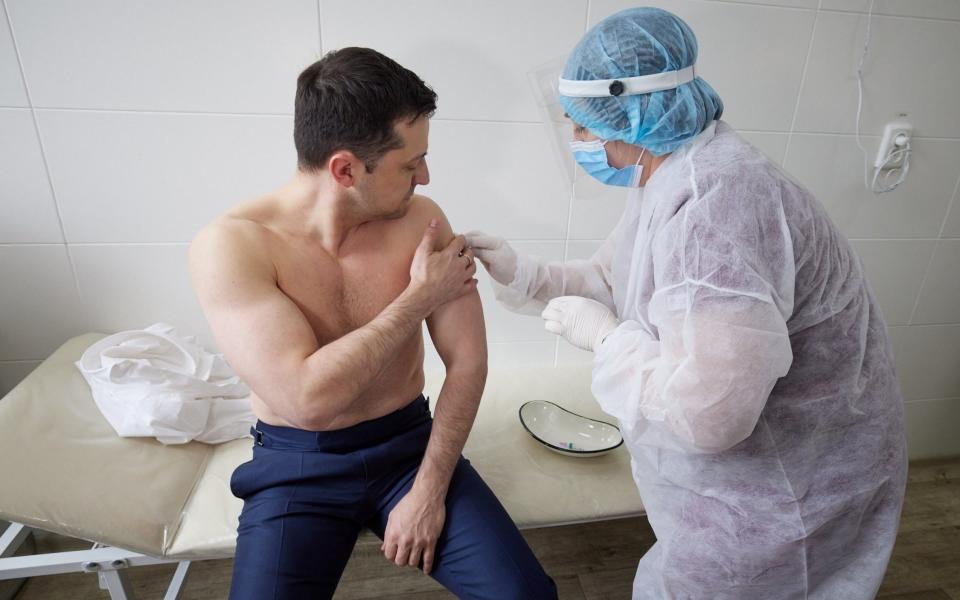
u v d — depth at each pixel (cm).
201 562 161
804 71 160
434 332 114
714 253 80
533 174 164
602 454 142
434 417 112
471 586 101
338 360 88
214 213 156
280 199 101
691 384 81
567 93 95
